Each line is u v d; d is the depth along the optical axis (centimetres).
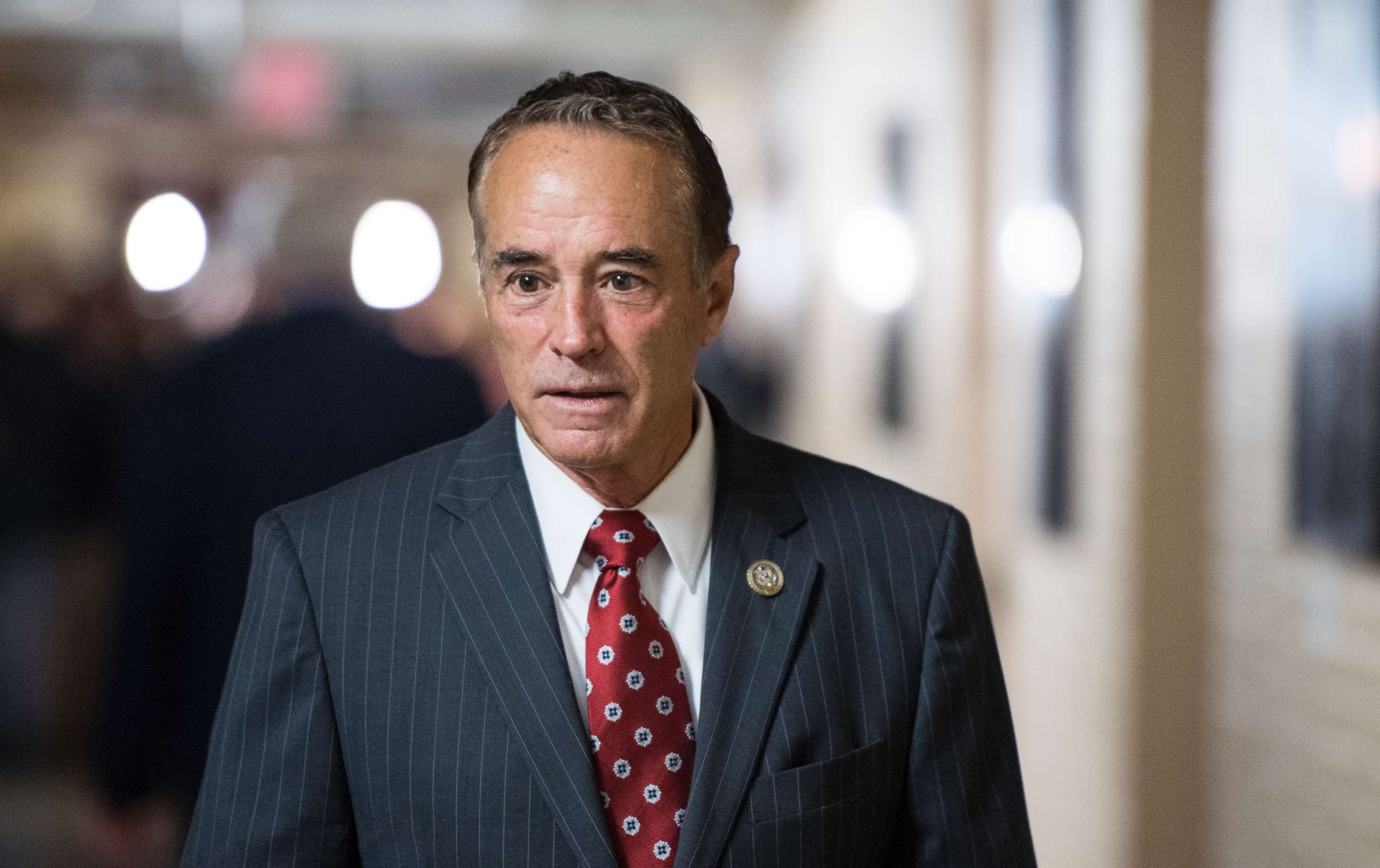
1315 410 585
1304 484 598
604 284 266
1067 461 840
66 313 1371
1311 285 586
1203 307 717
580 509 292
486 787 272
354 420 530
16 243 3138
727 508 304
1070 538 836
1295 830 616
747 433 325
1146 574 724
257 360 529
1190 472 721
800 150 1684
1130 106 729
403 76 2505
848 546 306
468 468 305
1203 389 718
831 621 297
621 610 286
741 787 276
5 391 1105
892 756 293
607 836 268
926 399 1144
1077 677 820
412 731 278
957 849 294
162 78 2520
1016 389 952
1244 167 662
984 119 1016
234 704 288
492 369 1712
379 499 303
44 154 3303
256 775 282
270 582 292
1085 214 803
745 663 287
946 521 315
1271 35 625
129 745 538
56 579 1147
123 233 1811
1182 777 724
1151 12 709
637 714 279
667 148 270
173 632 532
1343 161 550
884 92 1287
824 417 1581
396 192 3822
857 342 1419
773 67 1847
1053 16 861
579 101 268
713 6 1930
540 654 279
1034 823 909
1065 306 844
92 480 1136
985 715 305
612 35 2020
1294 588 611
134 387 1230
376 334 545
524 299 268
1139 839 727
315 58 2303
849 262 1398
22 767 1164
